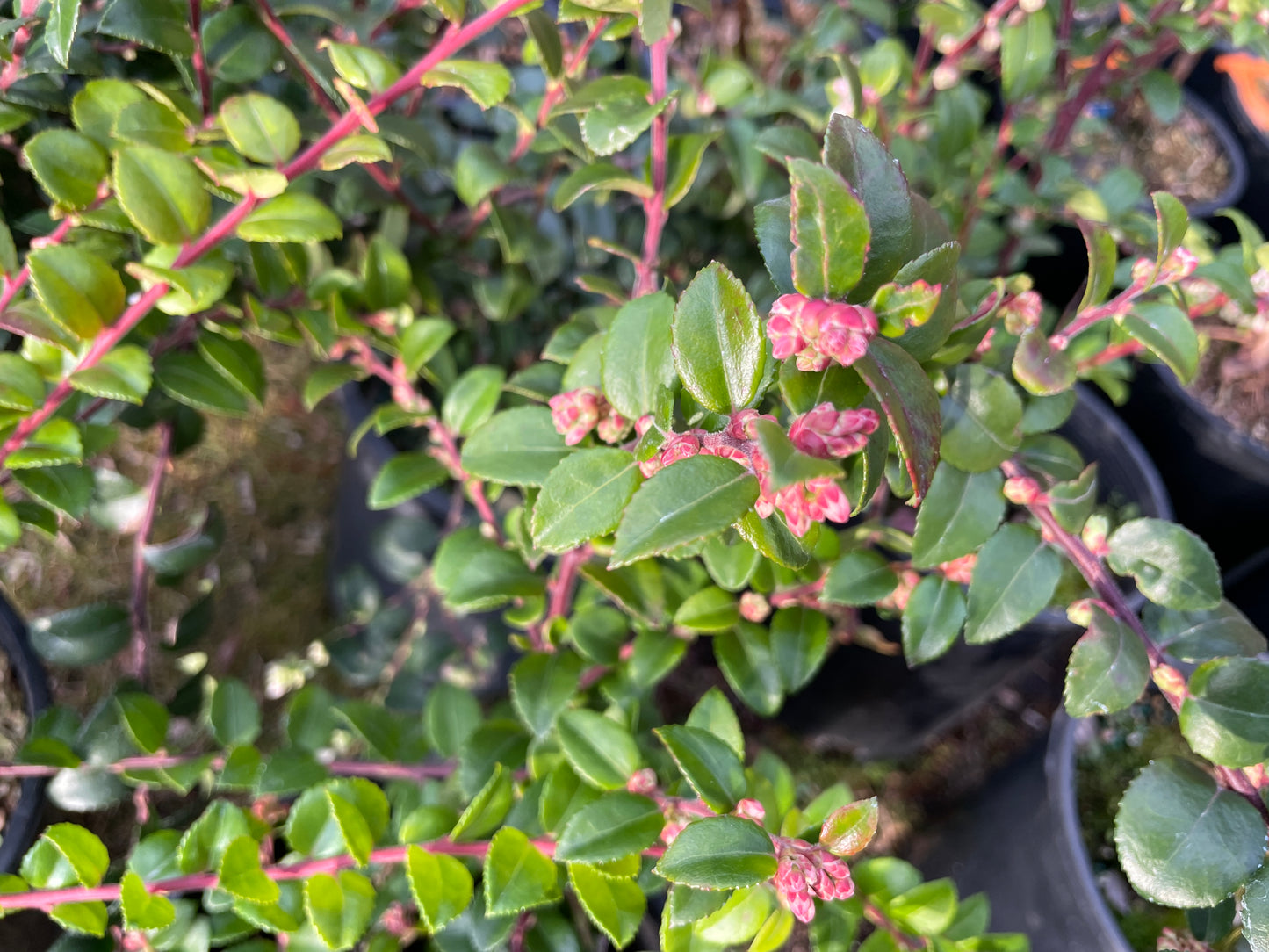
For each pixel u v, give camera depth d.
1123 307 0.22
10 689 0.30
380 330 0.28
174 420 0.32
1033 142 0.35
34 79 0.25
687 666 0.45
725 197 0.40
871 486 0.16
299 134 0.23
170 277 0.21
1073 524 0.23
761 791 0.23
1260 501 0.43
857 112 0.28
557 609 0.27
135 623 0.31
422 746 0.29
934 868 0.40
